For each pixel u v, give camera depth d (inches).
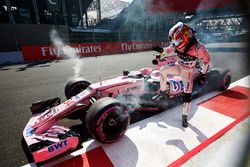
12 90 231.8
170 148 99.0
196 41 112.0
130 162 89.9
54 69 379.2
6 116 151.3
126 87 131.1
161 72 129.6
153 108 138.7
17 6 1032.8
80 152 98.4
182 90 149.1
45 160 84.6
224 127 116.3
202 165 85.6
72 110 109.1
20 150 105.0
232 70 277.6
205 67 125.5
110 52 675.4
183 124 120.0
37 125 99.2
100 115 92.7
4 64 480.1
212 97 167.0
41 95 206.5
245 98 163.2
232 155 90.4
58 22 1182.9
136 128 120.0
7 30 631.8
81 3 1178.0
